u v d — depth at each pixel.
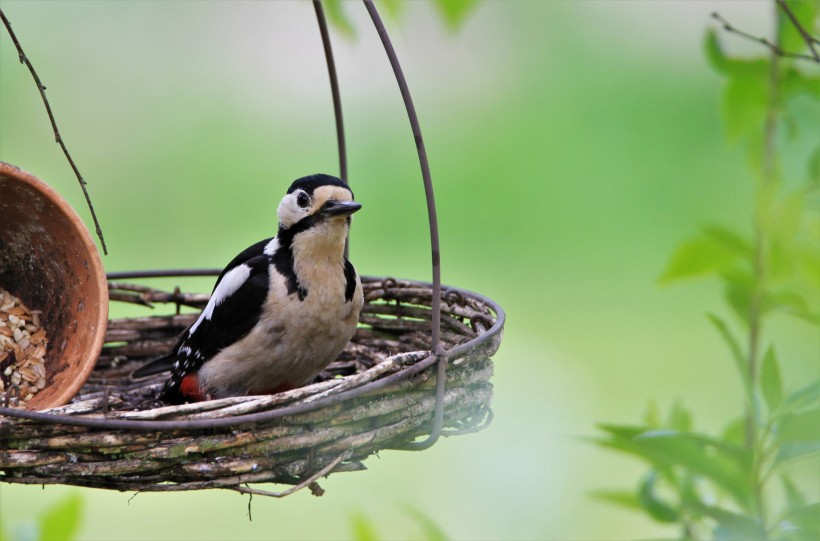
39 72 13.20
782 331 6.35
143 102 13.45
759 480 5.18
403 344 7.69
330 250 6.67
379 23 5.62
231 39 14.26
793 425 5.03
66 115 13.10
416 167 13.98
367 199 13.70
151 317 8.18
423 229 13.49
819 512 4.99
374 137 14.17
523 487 10.30
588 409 11.66
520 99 14.53
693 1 14.77
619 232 13.34
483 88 14.68
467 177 13.86
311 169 13.74
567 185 13.69
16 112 13.02
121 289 8.19
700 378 12.07
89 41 13.55
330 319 6.75
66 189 12.75
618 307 12.75
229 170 13.38
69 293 6.85
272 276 6.72
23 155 12.90
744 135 6.20
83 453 5.15
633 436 5.28
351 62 14.70
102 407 5.49
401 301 7.75
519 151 14.11
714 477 5.19
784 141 5.96
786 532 5.07
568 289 13.05
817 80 5.93
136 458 5.15
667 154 13.75
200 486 5.23
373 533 6.06
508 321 12.75
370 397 5.46
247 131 13.62
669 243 13.04
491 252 13.39
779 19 6.08
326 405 5.21
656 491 6.38
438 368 5.55
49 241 6.79
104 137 13.15
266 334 6.72
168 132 13.27
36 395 6.57
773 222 5.40
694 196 13.23
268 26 14.38
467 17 6.32
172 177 13.05
